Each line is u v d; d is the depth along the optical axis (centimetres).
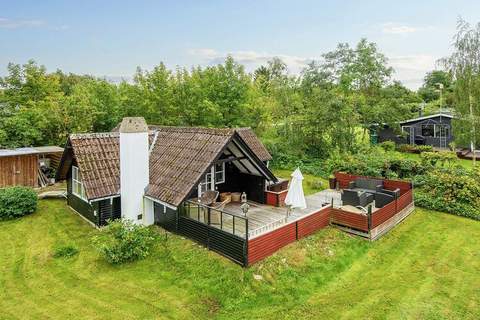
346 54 3228
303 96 3028
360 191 1620
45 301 832
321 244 1161
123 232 1079
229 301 829
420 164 2028
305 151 2825
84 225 1358
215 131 1311
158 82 2388
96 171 1295
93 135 1405
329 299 862
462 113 2409
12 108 2489
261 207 1491
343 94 2989
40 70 2670
